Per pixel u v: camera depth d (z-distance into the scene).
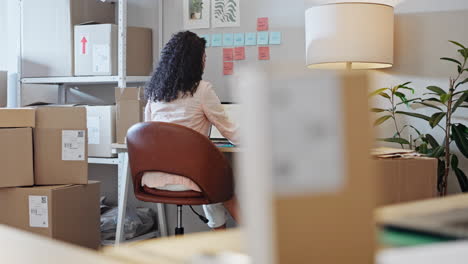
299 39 3.32
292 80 0.35
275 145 0.35
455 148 3.00
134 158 2.53
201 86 2.67
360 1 3.15
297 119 0.35
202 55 2.70
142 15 3.79
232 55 3.52
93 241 2.88
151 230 3.70
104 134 3.42
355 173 0.37
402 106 3.10
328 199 0.36
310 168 0.36
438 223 0.45
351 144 0.36
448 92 2.97
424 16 3.02
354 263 0.37
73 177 2.77
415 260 0.39
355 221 0.37
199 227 3.67
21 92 3.78
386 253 0.40
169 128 2.42
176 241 0.55
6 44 4.31
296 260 0.35
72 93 4.05
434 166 2.08
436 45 3.00
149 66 3.68
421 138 2.88
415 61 3.05
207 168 2.45
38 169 2.72
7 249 0.54
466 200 0.60
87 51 3.52
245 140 0.35
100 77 3.49
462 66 2.92
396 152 2.23
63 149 2.75
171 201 2.51
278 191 0.35
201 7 3.60
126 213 3.55
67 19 3.57
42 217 2.63
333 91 0.36
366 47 2.75
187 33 2.70
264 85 0.35
